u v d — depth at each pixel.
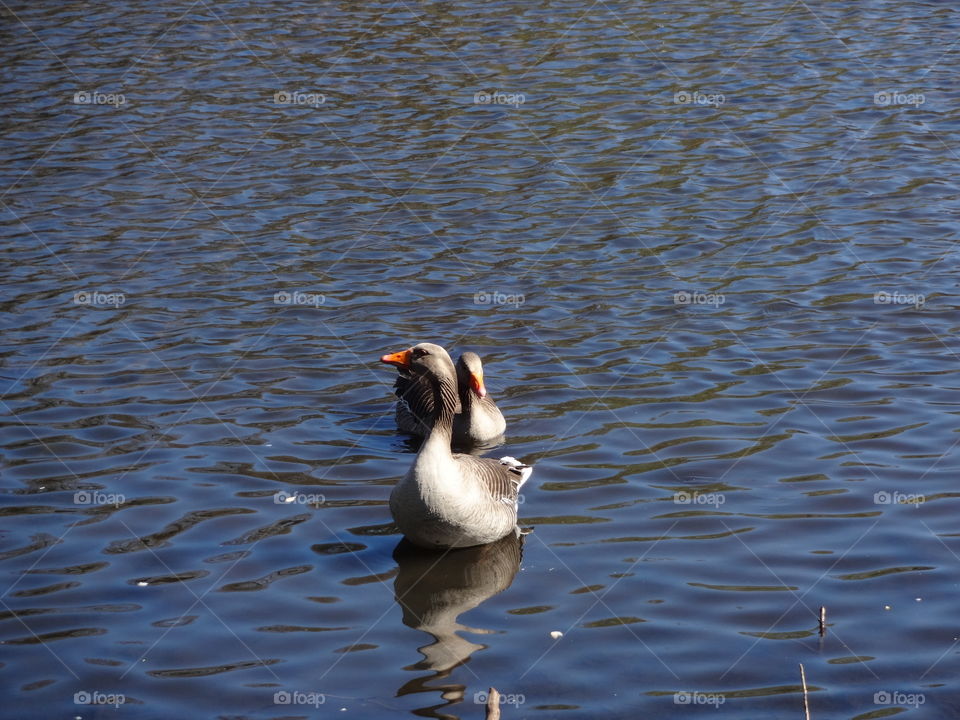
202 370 16.81
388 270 20.97
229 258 21.67
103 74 35.09
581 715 9.37
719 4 43.16
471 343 17.75
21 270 20.94
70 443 14.46
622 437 14.60
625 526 12.52
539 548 12.16
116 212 24.20
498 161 27.20
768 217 23.14
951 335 17.36
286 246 22.27
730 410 15.24
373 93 32.94
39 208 24.39
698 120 29.83
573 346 17.53
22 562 11.78
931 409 15.00
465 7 43.19
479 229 23.03
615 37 38.53
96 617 10.85
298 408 15.64
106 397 15.85
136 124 30.38
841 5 42.59
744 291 19.52
